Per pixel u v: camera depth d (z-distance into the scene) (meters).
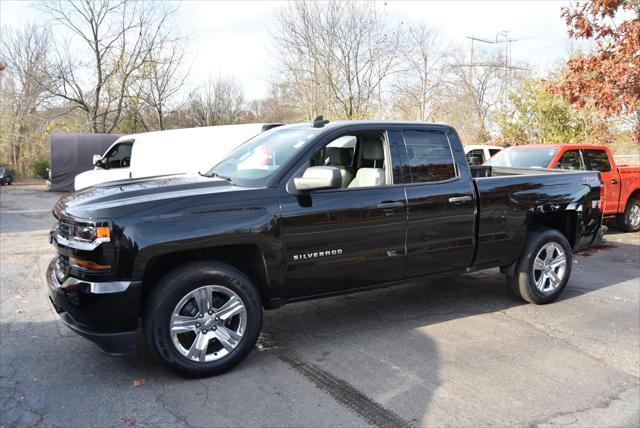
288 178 3.94
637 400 3.39
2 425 3.00
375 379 3.64
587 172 5.86
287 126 4.92
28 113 41.25
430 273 4.67
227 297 3.70
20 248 8.73
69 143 21.86
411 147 4.58
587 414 3.21
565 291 5.99
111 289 3.30
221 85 39.59
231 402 3.29
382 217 4.26
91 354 4.04
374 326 4.73
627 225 10.61
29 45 39.50
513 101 21.89
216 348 3.72
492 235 4.95
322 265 4.04
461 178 4.79
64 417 3.10
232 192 3.73
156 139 11.04
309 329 4.66
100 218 3.31
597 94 10.72
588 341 4.41
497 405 3.29
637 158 20.92
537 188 5.27
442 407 3.26
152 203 3.48
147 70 33.22
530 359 4.02
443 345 4.29
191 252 3.64
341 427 3.01
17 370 3.74
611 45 10.69
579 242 5.73
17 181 40.09
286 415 3.14
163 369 3.78
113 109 33.97
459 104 30.89
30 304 5.39
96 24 31.69
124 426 3.01
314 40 24.14
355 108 24.52
